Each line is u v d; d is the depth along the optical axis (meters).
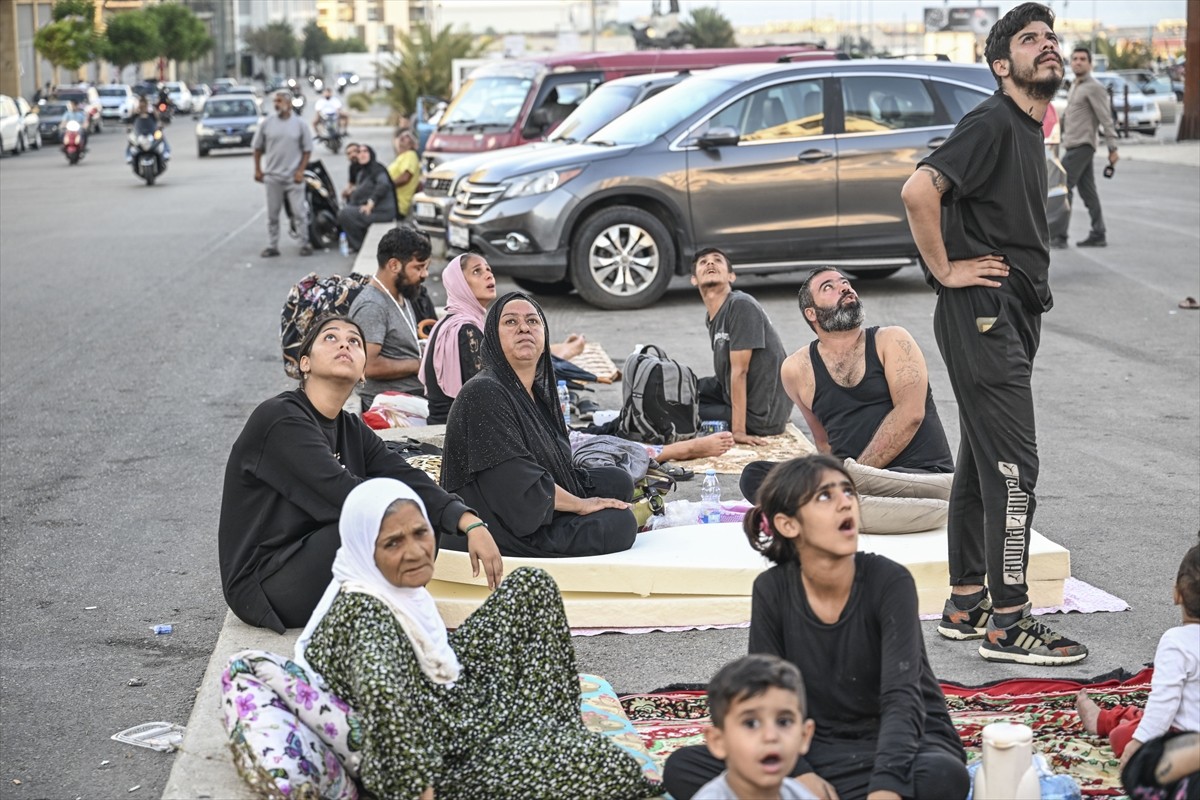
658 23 34.16
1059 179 17.16
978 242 5.12
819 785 3.63
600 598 5.74
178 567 6.86
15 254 19.62
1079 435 8.93
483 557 5.17
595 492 6.29
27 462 8.88
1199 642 3.86
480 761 3.91
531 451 5.89
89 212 25.84
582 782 3.85
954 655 5.37
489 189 14.15
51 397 10.76
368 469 5.44
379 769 3.71
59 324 13.97
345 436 5.39
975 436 5.21
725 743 3.32
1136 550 6.64
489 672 4.16
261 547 5.20
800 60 17.62
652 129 14.18
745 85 14.12
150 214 25.38
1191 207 22.92
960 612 5.54
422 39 49.72
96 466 8.77
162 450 9.14
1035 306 5.16
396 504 3.97
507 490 5.71
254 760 3.76
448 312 8.37
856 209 14.15
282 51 180.88
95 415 10.15
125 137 59.00
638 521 6.34
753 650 3.93
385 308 8.86
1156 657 3.93
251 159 42.69
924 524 6.11
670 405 8.38
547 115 19.00
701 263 8.76
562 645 4.21
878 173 14.12
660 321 13.34
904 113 14.28
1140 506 7.37
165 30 111.06
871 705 3.89
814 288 6.36
